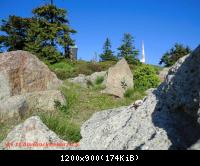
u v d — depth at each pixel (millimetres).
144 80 22984
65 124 9172
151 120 6043
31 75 18453
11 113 13828
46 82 19234
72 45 53531
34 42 49938
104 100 18703
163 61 52469
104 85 23734
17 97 14844
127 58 59562
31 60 18875
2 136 10992
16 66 17875
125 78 21859
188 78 5539
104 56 63750
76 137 8266
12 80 17328
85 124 8109
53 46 50031
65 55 53469
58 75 33031
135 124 6184
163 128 5738
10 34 52156
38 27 50469
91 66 40438
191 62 5590
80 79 26109
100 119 7961
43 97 15508
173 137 5539
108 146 6168
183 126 5629
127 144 5875
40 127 7031
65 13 53781
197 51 5496
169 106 5953
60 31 52781
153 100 6438
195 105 5258
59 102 15531
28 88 18078
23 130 6992
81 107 16719
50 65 44656
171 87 5934
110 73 21859
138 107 6582
